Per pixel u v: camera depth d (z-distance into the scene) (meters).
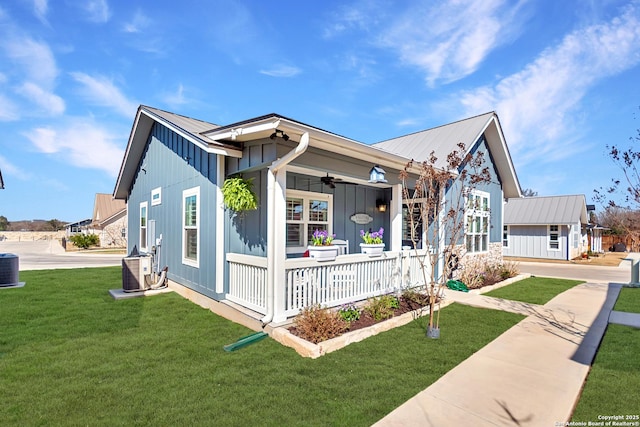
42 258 17.64
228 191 5.34
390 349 4.04
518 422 2.57
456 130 9.66
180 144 7.21
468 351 3.99
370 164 5.99
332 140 4.64
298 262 4.77
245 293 5.23
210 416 2.64
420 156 9.04
